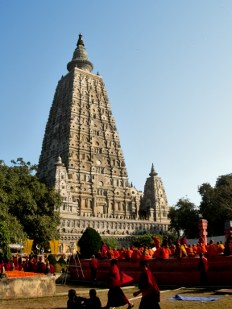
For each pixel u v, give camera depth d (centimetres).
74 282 3597
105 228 10656
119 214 12150
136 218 12138
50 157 12231
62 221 9819
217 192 9150
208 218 9000
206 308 1662
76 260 3891
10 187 5691
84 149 11875
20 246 5709
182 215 9844
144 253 3105
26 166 6756
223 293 2152
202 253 2822
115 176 12488
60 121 12419
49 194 6388
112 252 3700
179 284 2816
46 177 11269
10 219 5019
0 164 6238
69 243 9450
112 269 1656
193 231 9806
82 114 12281
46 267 3372
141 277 1395
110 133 12950
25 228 5747
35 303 1989
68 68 13688
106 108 13262
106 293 2478
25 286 2186
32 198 5969
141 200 13425
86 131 12169
